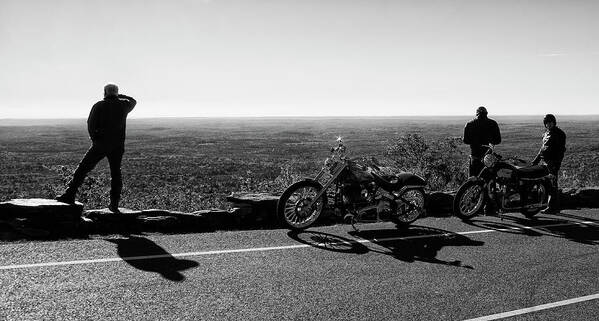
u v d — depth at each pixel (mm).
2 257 5426
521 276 5867
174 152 117438
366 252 6523
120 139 7098
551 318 4750
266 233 7191
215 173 55844
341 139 7496
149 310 4387
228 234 7012
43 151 129750
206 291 4883
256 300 4750
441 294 5184
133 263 5516
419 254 6562
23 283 4773
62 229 6492
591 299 5266
